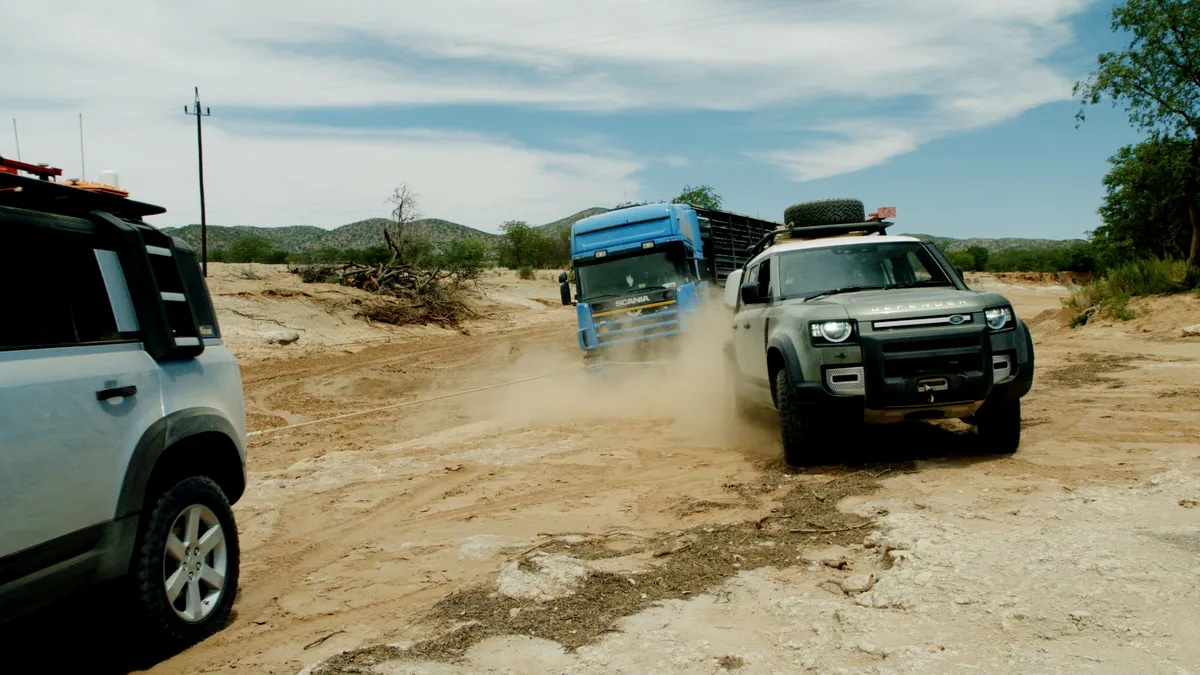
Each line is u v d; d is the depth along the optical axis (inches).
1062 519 194.7
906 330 268.1
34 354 145.6
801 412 278.5
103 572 152.3
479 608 175.3
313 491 318.7
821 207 508.7
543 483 304.7
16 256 147.6
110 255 169.9
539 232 2994.6
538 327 1409.9
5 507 133.7
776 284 329.1
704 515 240.1
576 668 141.3
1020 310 1472.7
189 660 164.7
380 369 816.3
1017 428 276.7
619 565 196.9
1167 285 747.4
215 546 182.4
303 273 1397.6
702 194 1866.4
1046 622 137.9
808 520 219.6
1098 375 464.1
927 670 126.7
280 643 170.9
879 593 158.6
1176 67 737.0
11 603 134.9
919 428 339.3
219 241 5349.4
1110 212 1048.8
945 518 205.5
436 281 1406.3
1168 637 127.5
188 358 184.4
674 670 137.9
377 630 172.9
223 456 193.5
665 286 614.5
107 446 154.6
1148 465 250.1
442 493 301.3
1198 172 753.0
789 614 156.9
